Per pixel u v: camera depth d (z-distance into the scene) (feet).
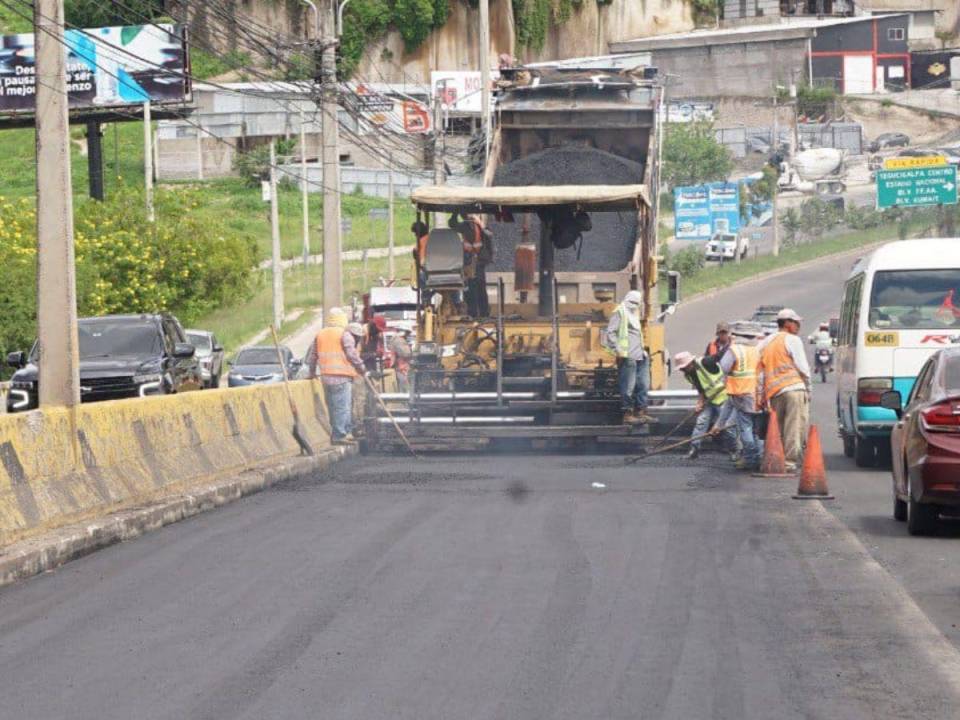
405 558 97.25
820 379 416.67
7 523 97.86
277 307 480.64
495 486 143.43
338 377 181.27
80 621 78.18
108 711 59.16
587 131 212.23
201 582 89.45
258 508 128.06
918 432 106.42
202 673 65.57
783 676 64.13
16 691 62.80
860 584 86.94
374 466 168.14
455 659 67.67
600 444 181.16
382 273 611.88
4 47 575.79
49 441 107.96
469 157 222.89
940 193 534.78
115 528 107.34
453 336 180.45
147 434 127.13
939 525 110.63
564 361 179.63
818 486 131.34
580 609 79.20
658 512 121.08
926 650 69.31
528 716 57.72
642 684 62.69
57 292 121.49
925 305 166.71
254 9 611.06
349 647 70.44
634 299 174.19
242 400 156.46
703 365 169.89
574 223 180.55
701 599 82.07
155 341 213.66
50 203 121.90
